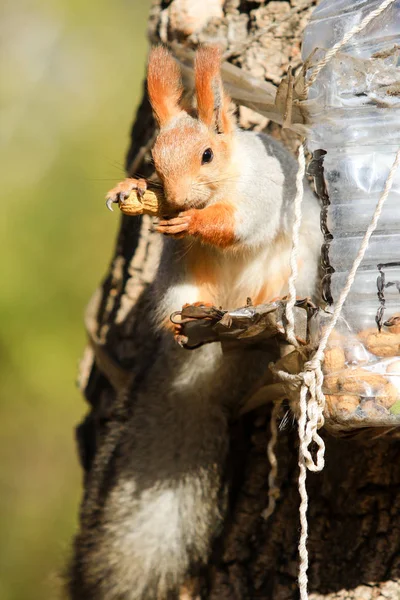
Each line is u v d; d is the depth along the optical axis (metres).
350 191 5.32
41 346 6.28
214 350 5.50
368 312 5.30
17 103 7.02
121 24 7.40
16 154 6.80
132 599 5.52
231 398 5.51
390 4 5.30
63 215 6.55
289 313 5.30
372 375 5.29
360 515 5.43
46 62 7.21
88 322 5.62
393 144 5.32
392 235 5.31
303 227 5.42
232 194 5.41
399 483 5.43
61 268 6.41
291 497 5.47
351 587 5.42
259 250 5.43
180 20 5.59
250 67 5.55
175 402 5.53
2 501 6.72
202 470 5.51
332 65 5.32
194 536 5.51
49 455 6.71
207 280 5.45
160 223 5.38
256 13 5.57
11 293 6.27
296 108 5.33
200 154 5.39
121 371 5.58
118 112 7.05
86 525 5.56
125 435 5.55
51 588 5.57
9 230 6.43
